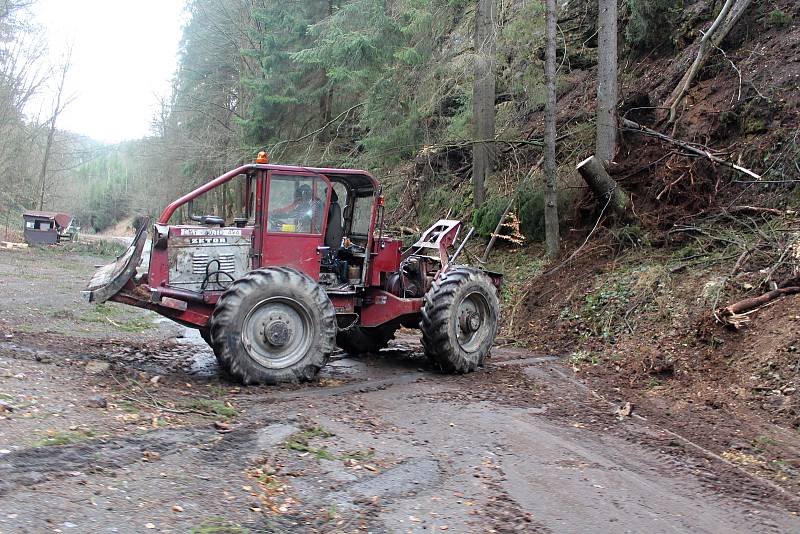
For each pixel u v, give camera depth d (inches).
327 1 808.9
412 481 166.7
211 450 175.3
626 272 382.9
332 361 331.6
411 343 402.0
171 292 261.4
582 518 152.6
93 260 971.9
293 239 283.9
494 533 141.6
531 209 497.7
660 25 530.3
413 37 585.3
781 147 377.1
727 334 294.0
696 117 438.0
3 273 666.2
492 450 195.5
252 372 255.3
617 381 292.2
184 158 1094.4
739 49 453.1
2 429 164.2
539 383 288.7
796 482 184.1
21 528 119.5
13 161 1274.6
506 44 526.0
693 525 153.3
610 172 441.7
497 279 342.0
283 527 136.1
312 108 840.9
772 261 321.7
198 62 1208.2
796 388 244.1
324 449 184.4
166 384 245.3
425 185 643.5
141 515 131.9
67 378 225.5
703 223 382.0
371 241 311.9
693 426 230.5
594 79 581.9
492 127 547.8
